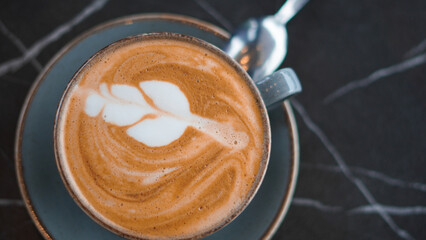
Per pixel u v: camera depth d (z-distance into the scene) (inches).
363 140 13.6
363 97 13.7
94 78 10.7
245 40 12.8
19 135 11.5
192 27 12.0
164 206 10.7
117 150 10.7
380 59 13.8
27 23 13.0
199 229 10.7
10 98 12.9
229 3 13.5
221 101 10.9
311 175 13.5
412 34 13.9
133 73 10.8
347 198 13.5
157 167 10.8
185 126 10.9
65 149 10.5
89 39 11.6
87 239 11.5
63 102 10.5
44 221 11.4
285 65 13.5
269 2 13.6
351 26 13.8
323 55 13.6
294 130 12.0
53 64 11.5
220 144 10.9
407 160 13.7
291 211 13.3
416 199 13.6
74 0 13.2
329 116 13.6
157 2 13.4
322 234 13.4
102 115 10.7
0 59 12.9
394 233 13.6
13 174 12.7
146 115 10.8
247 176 10.9
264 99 11.0
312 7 13.7
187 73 10.9
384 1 13.9
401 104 13.8
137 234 10.6
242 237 11.8
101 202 10.6
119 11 13.3
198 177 10.8
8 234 12.6
